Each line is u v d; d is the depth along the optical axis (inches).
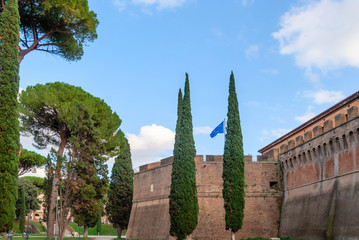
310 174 1784.0
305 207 1779.0
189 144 1722.4
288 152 1983.3
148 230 2217.0
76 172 1829.5
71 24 1589.6
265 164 2074.3
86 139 1856.5
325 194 1641.2
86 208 1809.8
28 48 1542.8
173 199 1672.0
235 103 1740.9
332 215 1552.7
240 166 1668.3
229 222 1610.5
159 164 2349.9
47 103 1932.8
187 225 1627.7
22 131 2047.2
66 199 1800.0
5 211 1011.9
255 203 2012.8
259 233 1967.3
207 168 2053.4
